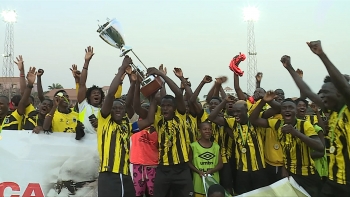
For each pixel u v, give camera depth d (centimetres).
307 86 443
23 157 543
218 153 553
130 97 555
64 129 600
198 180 539
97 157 550
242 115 532
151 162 588
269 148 549
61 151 548
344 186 381
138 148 598
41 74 691
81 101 577
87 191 546
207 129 544
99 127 473
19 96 680
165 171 522
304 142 472
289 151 501
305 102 553
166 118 534
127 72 509
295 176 493
